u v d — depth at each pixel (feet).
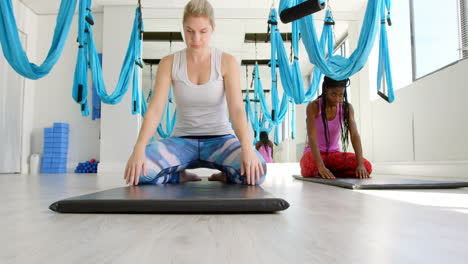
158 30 19.76
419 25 12.14
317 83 14.20
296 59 11.53
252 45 21.34
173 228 2.16
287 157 20.95
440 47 10.87
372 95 16.72
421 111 11.91
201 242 1.76
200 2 4.65
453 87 10.07
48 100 18.81
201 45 4.88
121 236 1.91
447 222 2.40
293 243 1.74
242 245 1.69
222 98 5.63
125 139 17.60
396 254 1.52
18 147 17.84
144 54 22.45
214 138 5.77
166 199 2.82
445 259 1.43
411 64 12.71
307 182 7.45
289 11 6.89
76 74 10.75
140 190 3.84
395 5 14.17
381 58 10.68
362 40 9.08
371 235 1.95
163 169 5.28
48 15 19.49
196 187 4.33
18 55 9.14
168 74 5.32
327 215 2.73
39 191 5.35
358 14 18.79
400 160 13.56
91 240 1.81
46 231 2.06
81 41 10.50
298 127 21.49
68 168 18.30
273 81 11.86
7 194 4.79
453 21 10.16
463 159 9.61
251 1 18.12
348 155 8.03
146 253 1.53
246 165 4.37
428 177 9.97
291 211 2.96
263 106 20.04
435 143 11.05
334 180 6.53
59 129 17.57
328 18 12.27
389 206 3.31
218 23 18.97
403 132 13.30
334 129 8.21
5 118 16.97
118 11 18.31
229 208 2.77
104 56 18.04
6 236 1.91
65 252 1.55
